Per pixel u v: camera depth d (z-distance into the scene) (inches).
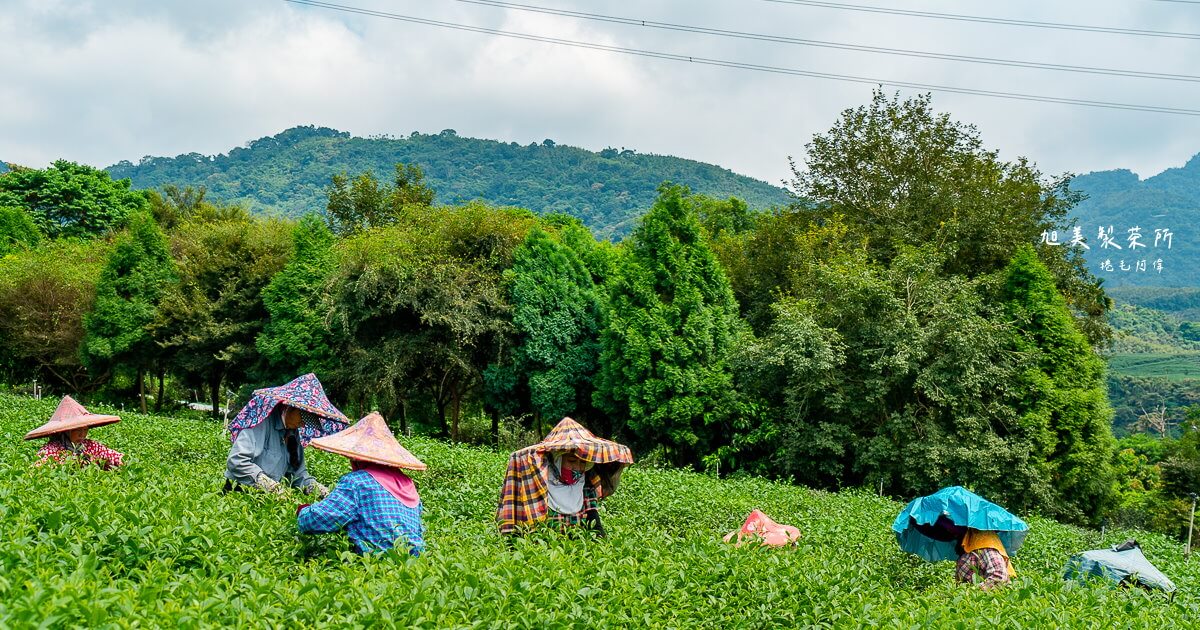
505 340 1258.0
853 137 1476.4
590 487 410.9
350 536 302.8
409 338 1261.1
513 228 1341.0
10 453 427.8
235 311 1460.4
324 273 1374.3
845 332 1095.6
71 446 448.5
